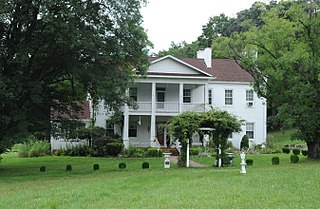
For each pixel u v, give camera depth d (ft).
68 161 97.71
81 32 65.72
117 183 48.91
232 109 135.54
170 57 125.39
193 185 44.57
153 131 123.03
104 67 72.08
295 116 83.05
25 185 54.34
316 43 82.79
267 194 36.76
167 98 133.49
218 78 136.15
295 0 85.71
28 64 70.74
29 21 68.44
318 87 81.97
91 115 127.34
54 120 85.92
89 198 37.78
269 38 85.46
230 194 37.14
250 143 133.90
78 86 85.81
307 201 33.17
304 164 73.56
